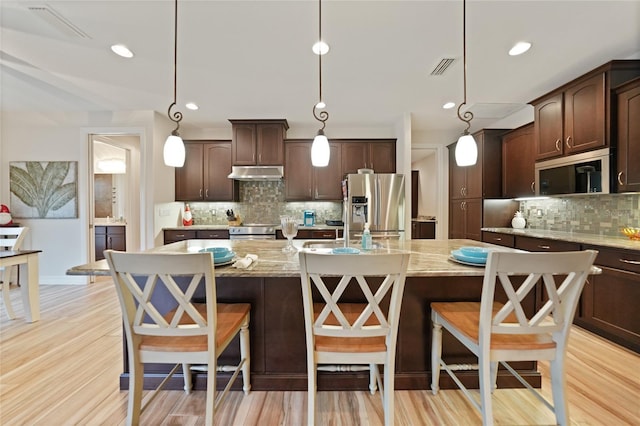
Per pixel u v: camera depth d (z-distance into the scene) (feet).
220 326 4.76
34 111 12.77
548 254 3.87
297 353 5.82
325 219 15.51
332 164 14.74
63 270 13.16
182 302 4.14
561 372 4.23
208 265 4.03
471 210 13.89
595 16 6.27
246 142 13.97
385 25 6.61
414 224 16.55
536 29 6.75
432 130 15.83
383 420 4.92
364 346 4.28
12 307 9.95
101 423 4.82
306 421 4.90
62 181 12.97
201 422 4.89
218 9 6.06
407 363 5.85
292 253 6.36
